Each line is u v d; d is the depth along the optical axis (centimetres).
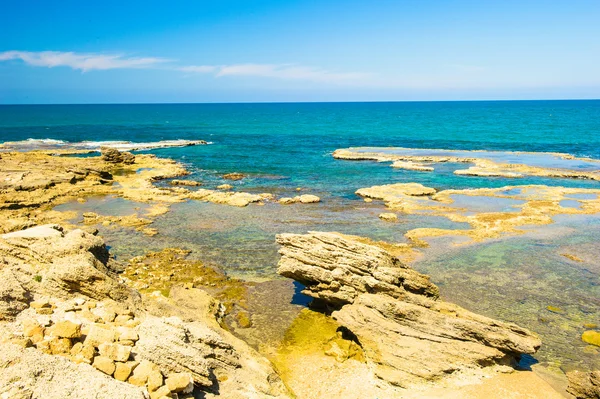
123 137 12294
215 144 10994
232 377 1731
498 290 2970
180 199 5338
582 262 3431
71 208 4903
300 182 6544
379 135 12988
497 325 2145
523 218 4503
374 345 2134
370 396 1906
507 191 5831
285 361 2148
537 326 2523
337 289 2498
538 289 2988
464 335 2116
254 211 4875
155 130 14738
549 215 4691
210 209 4944
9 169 6150
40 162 6838
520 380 2016
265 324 2495
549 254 3597
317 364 2123
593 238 3966
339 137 12556
